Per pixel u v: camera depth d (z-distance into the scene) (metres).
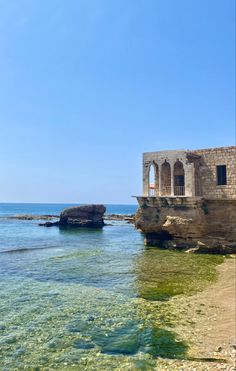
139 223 41.38
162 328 15.51
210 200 38.09
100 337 14.61
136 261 33.16
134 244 49.62
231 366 11.73
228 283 23.41
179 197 37.56
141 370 11.59
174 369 11.58
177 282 24.11
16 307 18.61
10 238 59.72
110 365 12.09
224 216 37.66
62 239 58.06
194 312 17.62
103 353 13.10
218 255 35.59
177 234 38.72
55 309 18.28
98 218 84.81
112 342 14.09
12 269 29.78
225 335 14.56
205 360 12.31
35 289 22.55
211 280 24.58
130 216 133.62
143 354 12.95
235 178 37.38
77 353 13.12
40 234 67.44
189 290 21.89
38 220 120.69
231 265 30.02
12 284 23.97
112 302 19.52
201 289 22.08
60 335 14.84
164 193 43.19
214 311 17.70
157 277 25.89
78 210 83.94
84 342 14.12
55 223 89.19
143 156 42.09
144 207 40.94
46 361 12.45
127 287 22.92
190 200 37.00
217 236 37.78
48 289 22.53
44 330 15.41
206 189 39.44
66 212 83.88
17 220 119.69
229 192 37.72
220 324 15.84
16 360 12.53
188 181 37.97
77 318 16.89
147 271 28.12
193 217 37.12
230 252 36.12
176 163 42.62
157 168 43.41
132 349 13.42
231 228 37.16
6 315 17.33
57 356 12.87
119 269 29.34
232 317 16.69
